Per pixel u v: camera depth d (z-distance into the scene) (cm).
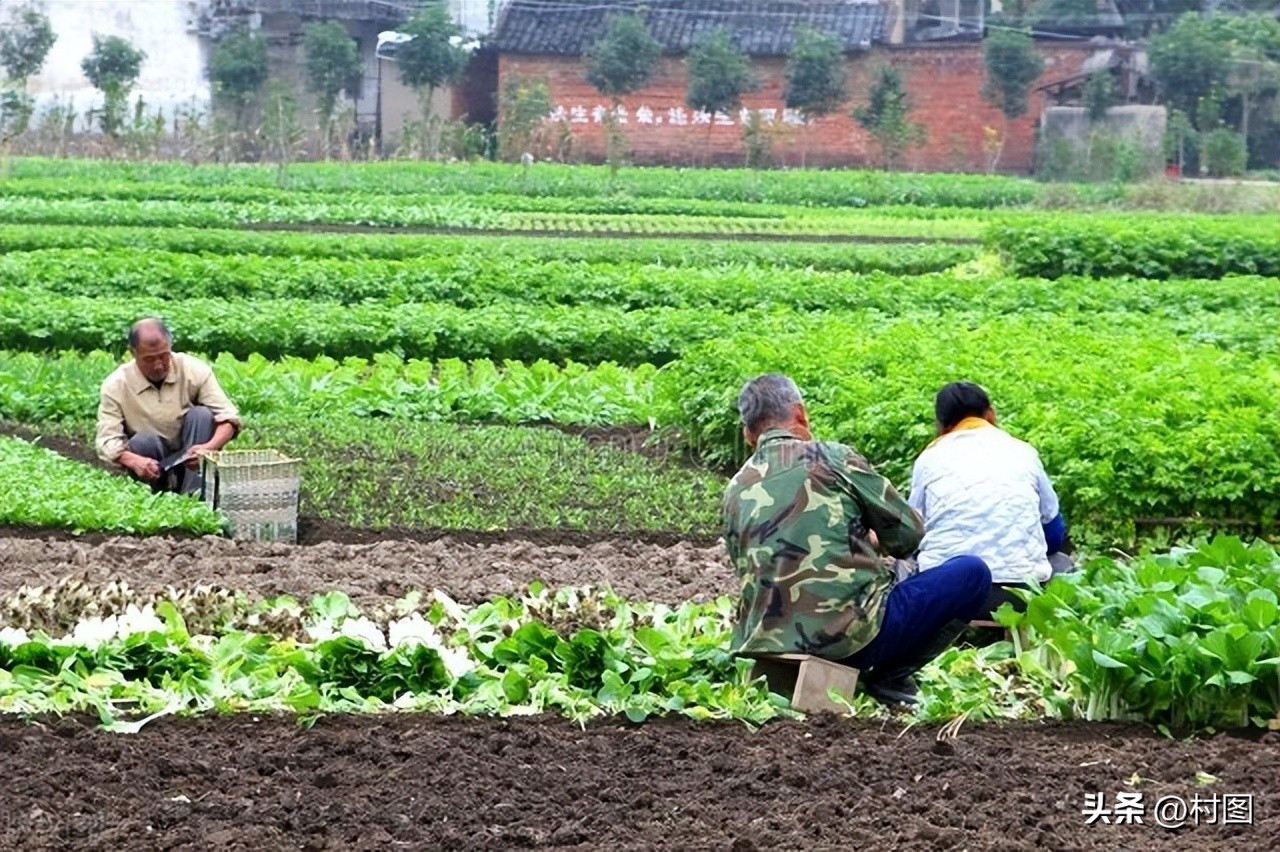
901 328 3039
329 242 5494
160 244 5497
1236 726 1304
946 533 1562
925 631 1323
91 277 4244
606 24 10606
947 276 4553
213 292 4272
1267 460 2066
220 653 1397
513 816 1089
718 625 1569
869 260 5475
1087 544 2066
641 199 8431
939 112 10544
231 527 2148
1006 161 10538
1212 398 2281
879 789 1148
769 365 2708
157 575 1823
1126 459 2066
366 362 3409
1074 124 10469
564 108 10550
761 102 10638
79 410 2969
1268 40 10706
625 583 1877
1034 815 1105
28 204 6931
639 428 3053
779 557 1315
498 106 10569
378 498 2409
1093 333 3203
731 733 1262
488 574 1914
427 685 1347
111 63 10550
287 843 1037
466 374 3353
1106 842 1062
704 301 4300
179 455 2281
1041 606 1380
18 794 1102
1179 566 1484
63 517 2116
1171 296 4244
